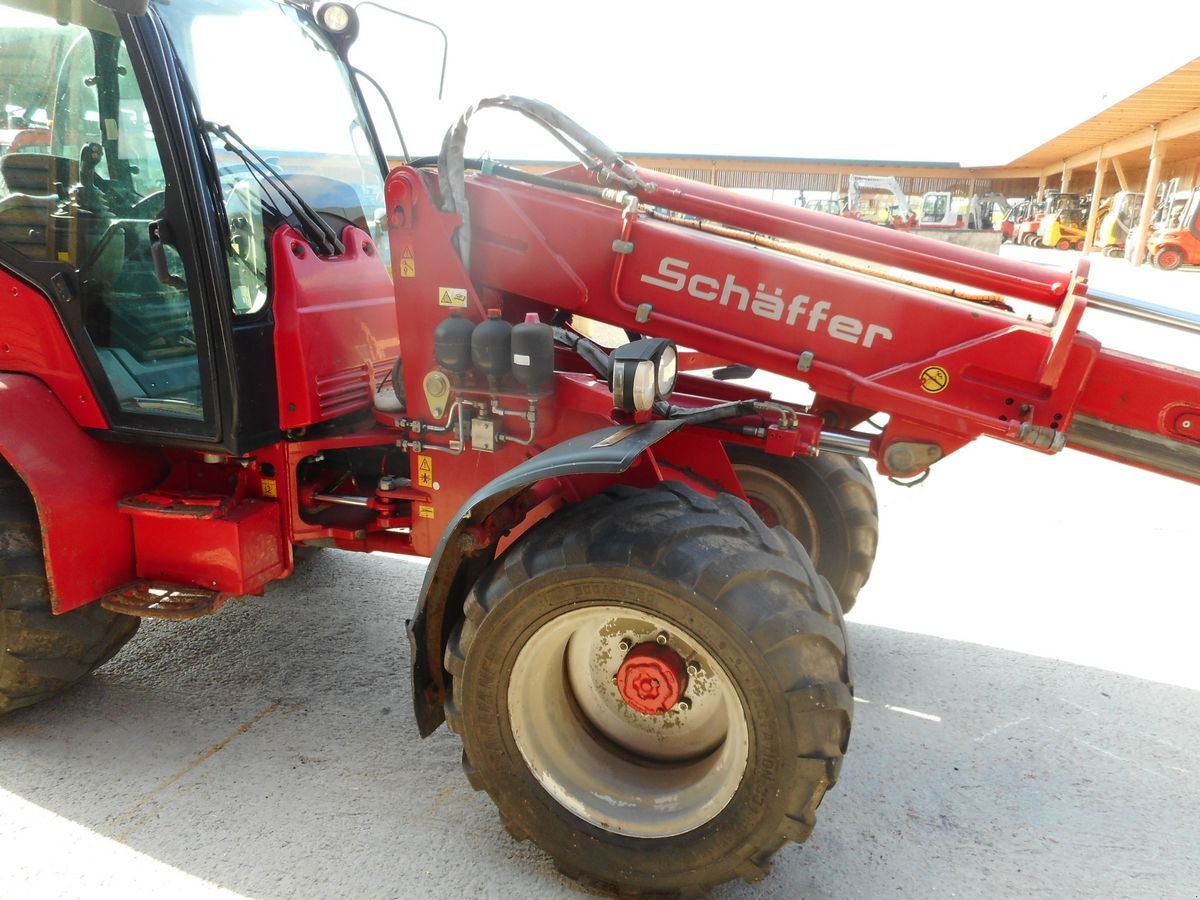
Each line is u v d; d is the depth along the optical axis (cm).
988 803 238
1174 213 2025
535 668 198
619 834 196
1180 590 368
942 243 239
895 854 218
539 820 201
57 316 242
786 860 216
